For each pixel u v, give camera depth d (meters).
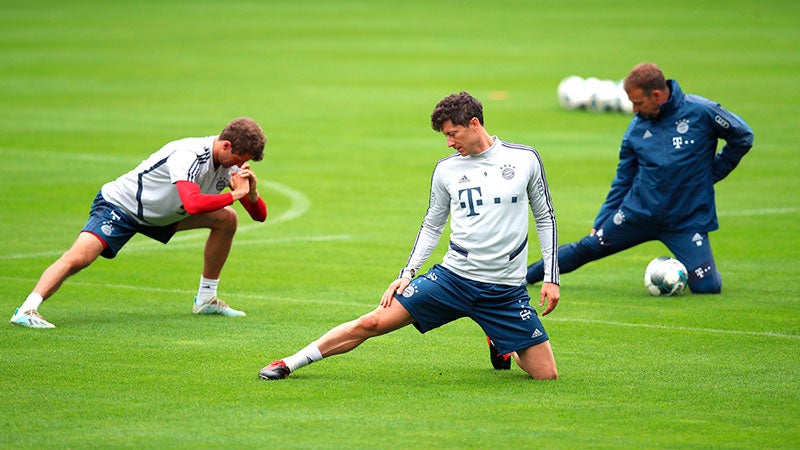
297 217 51.03
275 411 23.17
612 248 37.53
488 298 25.34
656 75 36.00
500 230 24.97
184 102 96.31
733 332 31.25
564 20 193.12
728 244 45.06
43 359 27.30
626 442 21.30
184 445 20.91
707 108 36.19
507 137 77.75
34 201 53.59
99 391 24.55
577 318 33.16
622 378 26.17
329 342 25.81
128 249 43.72
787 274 39.66
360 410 23.30
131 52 140.62
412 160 68.25
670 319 32.97
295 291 36.78
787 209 52.72
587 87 93.12
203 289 33.06
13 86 105.56
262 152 30.44
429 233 25.86
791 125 81.31
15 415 22.67
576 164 66.50
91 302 34.66
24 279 37.59
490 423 22.42
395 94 103.38
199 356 27.94
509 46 151.12
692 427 22.27
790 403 24.05
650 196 36.50
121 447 20.77
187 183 29.75
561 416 22.95
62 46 146.38
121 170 62.91
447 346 29.67
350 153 70.88
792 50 140.75
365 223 49.66
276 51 144.12
